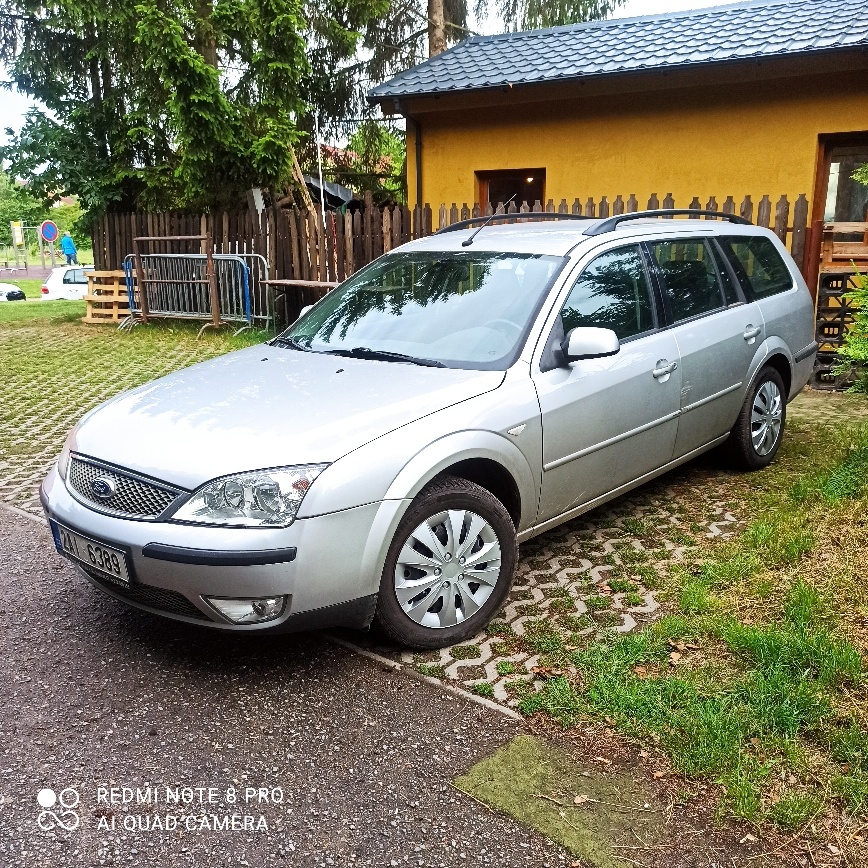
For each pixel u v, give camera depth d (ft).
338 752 9.82
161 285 43.37
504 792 9.12
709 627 12.05
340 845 8.44
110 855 8.34
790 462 19.90
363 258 37.47
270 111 43.98
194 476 10.52
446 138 41.68
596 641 12.06
